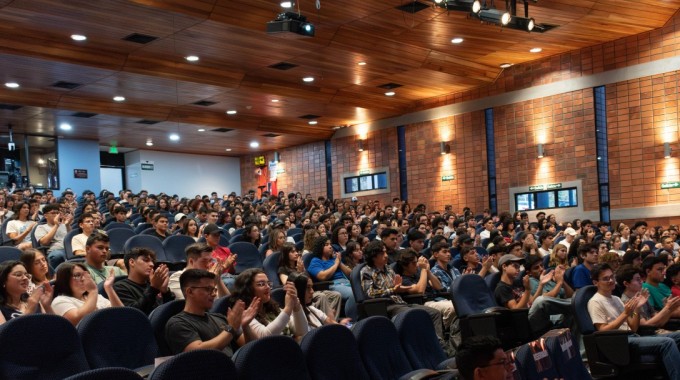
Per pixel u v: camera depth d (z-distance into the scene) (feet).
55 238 30.81
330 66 49.60
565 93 54.39
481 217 53.31
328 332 14.73
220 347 13.91
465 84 58.29
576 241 31.35
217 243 27.25
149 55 44.88
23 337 12.05
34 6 35.22
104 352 13.43
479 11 36.24
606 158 52.54
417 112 64.80
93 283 15.76
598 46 52.60
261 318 16.48
